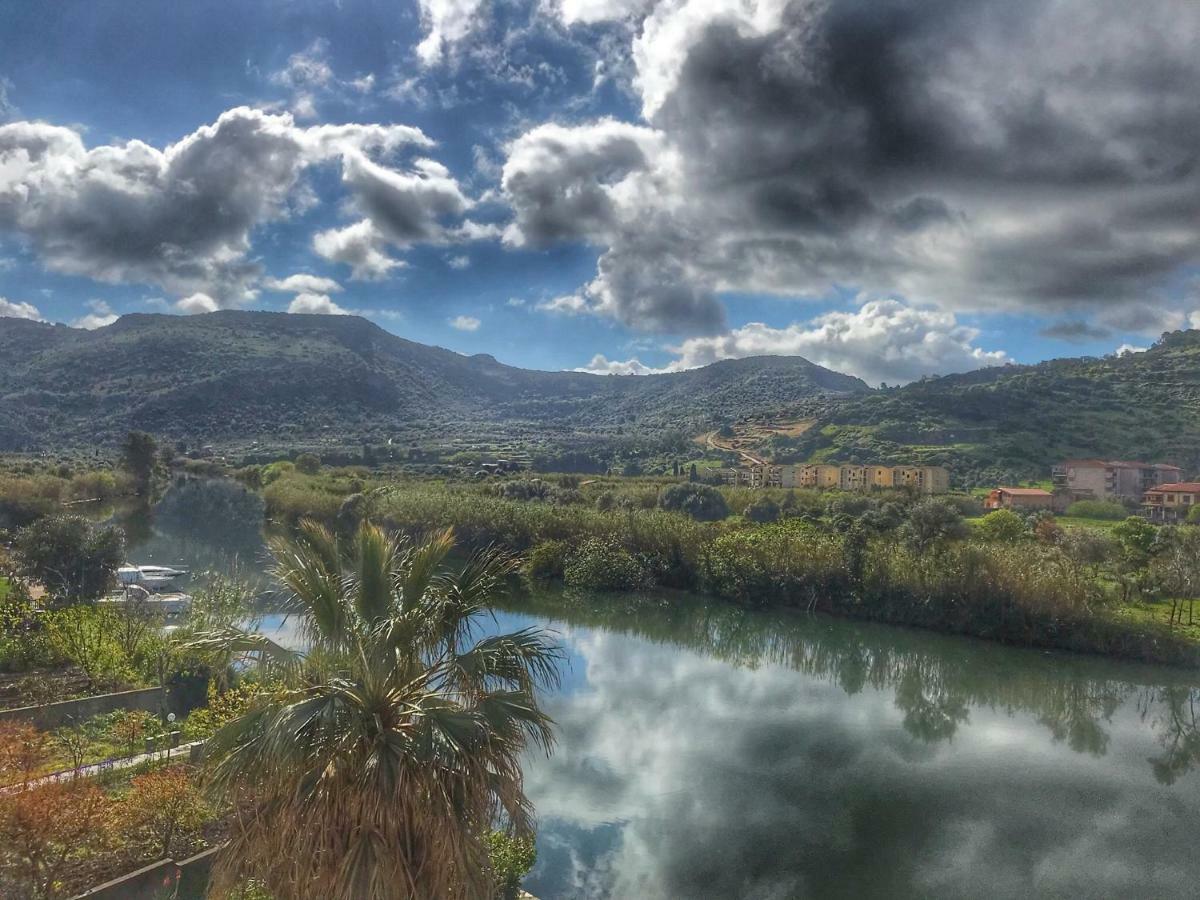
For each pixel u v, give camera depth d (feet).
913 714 112.06
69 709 73.67
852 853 70.54
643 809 77.25
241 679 73.77
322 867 27.48
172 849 49.78
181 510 305.32
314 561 33.06
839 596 170.60
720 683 123.13
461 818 28.81
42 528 125.18
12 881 41.70
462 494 262.67
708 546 192.24
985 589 153.28
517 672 33.04
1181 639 136.46
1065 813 80.48
